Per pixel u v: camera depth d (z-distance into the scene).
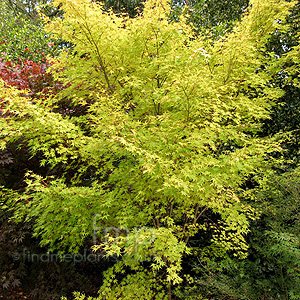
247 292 3.20
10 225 4.80
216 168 3.04
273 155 5.52
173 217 4.78
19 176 5.12
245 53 3.91
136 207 3.69
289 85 5.58
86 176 5.16
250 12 4.36
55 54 9.83
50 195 3.19
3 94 2.98
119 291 3.77
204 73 3.67
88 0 3.54
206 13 7.52
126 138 3.21
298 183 3.71
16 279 4.60
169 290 3.90
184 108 3.41
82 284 4.97
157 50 4.14
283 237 2.83
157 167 3.07
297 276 3.10
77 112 5.25
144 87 4.07
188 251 3.30
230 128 3.40
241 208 4.22
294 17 5.62
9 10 13.08
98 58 4.21
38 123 3.14
